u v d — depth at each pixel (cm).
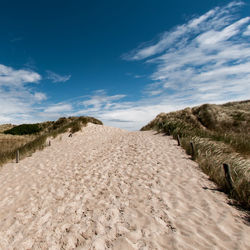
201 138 884
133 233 279
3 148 1245
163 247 243
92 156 900
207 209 335
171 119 1498
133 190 444
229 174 398
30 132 2800
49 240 287
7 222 356
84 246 263
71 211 374
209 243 245
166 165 616
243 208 338
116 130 2123
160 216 321
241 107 1762
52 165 803
